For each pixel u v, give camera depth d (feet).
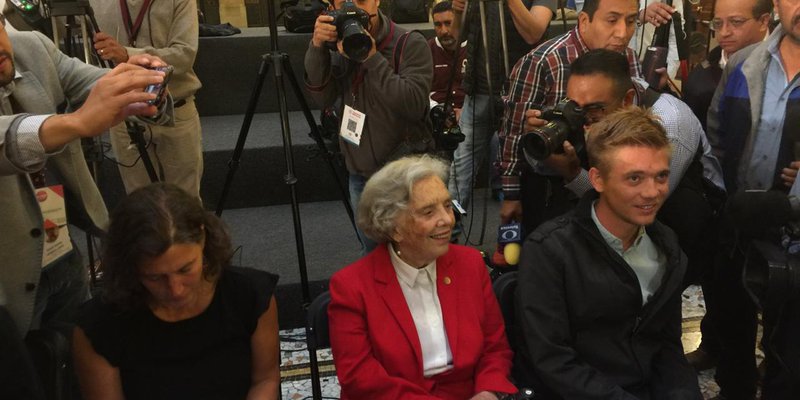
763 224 4.73
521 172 6.45
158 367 4.28
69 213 5.46
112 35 8.28
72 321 4.82
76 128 3.83
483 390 4.69
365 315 4.75
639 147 4.41
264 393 4.55
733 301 6.09
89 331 4.15
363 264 4.87
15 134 3.80
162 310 4.22
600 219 4.77
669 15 8.20
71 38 7.93
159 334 4.25
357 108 6.77
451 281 4.94
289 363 7.60
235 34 13.03
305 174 11.30
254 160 11.05
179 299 3.93
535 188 6.30
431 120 7.39
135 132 7.34
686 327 7.97
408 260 4.84
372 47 6.34
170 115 4.94
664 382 4.92
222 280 4.41
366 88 6.61
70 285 5.33
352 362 4.68
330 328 4.83
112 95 3.85
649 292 4.90
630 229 4.71
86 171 5.41
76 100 5.34
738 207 4.80
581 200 4.83
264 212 11.07
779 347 4.81
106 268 3.91
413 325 4.75
